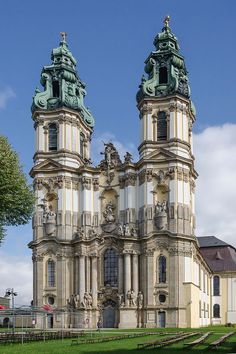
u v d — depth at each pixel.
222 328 87.62
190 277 92.94
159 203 94.94
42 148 102.75
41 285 97.12
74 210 100.50
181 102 99.38
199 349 40.84
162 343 45.88
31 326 98.31
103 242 98.06
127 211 97.75
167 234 92.94
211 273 130.38
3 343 52.41
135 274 94.44
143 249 94.81
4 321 99.75
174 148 96.81
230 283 130.38
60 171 100.44
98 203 101.31
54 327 95.00
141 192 97.56
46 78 106.75
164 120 99.25
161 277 92.94
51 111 103.75
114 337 58.44
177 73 101.19
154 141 98.06
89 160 106.00
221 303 129.88
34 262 98.81
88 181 101.31
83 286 95.62
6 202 55.91
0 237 57.06
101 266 97.44
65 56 108.50
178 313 90.62
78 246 96.94
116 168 101.38
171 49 102.19
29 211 58.66
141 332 74.75
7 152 57.50
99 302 96.06
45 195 100.56
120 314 92.69
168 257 92.62
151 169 96.31
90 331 78.00
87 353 39.69
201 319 108.06
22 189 57.44
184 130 99.12
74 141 104.12
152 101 99.62
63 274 96.69
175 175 95.00
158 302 92.12
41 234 98.81
